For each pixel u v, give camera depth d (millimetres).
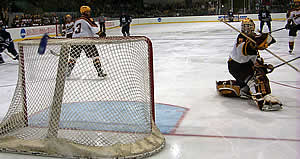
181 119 3004
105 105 3191
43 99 2822
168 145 2369
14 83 5324
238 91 3641
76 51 3061
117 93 3533
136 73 2912
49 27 15836
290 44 7605
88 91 3557
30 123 2719
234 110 3248
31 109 2746
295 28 7500
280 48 8859
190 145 2363
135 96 3037
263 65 3400
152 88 2564
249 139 2455
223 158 2127
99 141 2334
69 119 2805
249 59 3295
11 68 7113
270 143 2363
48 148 2197
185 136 2553
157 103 3641
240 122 2865
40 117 2777
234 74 3463
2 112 3508
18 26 14156
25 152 2240
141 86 2783
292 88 4137
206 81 4836
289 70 5441
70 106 3178
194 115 3123
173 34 15383
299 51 8141
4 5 9977
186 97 3881
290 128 2668
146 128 2537
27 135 2469
